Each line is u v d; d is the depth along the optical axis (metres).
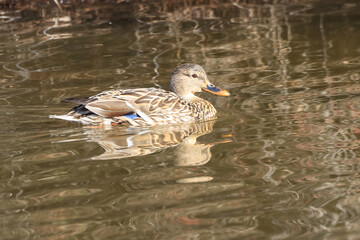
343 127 9.49
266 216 6.52
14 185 7.46
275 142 8.96
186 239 6.05
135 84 12.73
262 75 13.16
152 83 12.77
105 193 7.18
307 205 6.77
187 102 11.02
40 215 6.62
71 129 9.98
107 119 10.19
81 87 12.59
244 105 11.15
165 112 10.52
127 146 9.05
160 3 21.31
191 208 6.74
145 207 6.79
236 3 21.53
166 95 10.87
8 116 10.68
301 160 8.16
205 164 8.13
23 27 18.44
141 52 15.37
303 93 11.62
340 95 11.32
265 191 7.16
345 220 6.38
